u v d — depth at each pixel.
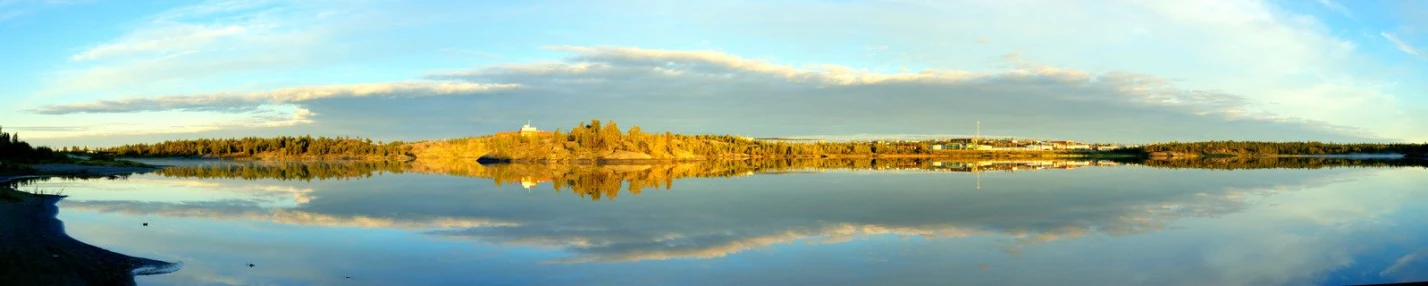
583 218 31.44
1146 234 26.17
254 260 20.75
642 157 185.62
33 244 20.86
